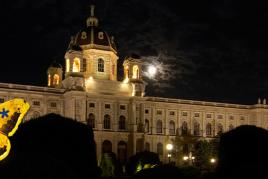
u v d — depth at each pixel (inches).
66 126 1168.8
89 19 4840.1
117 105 4618.6
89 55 4630.9
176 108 5049.2
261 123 5477.4
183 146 4894.2
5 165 662.5
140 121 4658.0
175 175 1027.3
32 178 661.3
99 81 4539.9
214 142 4532.5
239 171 1023.0
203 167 4210.1
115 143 4554.6
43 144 1119.0
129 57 4758.9
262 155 1200.8
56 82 4960.6
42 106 4306.1
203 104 5226.4
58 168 688.4
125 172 3129.9
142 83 4719.5
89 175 1219.2
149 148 4827.8
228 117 5393.7
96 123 4478.3
